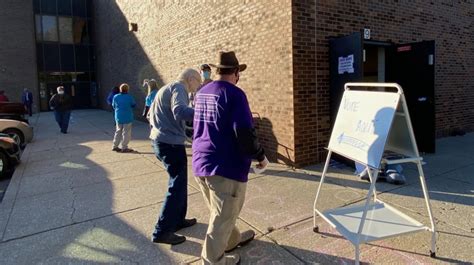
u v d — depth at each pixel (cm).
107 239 397
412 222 353
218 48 884
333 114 685
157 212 475
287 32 651
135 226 430
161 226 379
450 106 973
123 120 887
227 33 840
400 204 468
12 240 404
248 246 370
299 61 654
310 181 581
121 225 434
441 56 927
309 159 679
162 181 623
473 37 1019
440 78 934
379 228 340
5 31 2333
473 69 1033
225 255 337
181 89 372
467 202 468
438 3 896
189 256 354
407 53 761
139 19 1552
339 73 663
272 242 377
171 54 1216
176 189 381
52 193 574
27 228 436
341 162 687
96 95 2705
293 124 658
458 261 327
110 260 352
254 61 747
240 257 347
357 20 722
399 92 307
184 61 1106
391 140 354
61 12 2561
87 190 583
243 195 305
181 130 383
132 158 820
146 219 451
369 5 739
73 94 2636
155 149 386
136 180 634
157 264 342
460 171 614
